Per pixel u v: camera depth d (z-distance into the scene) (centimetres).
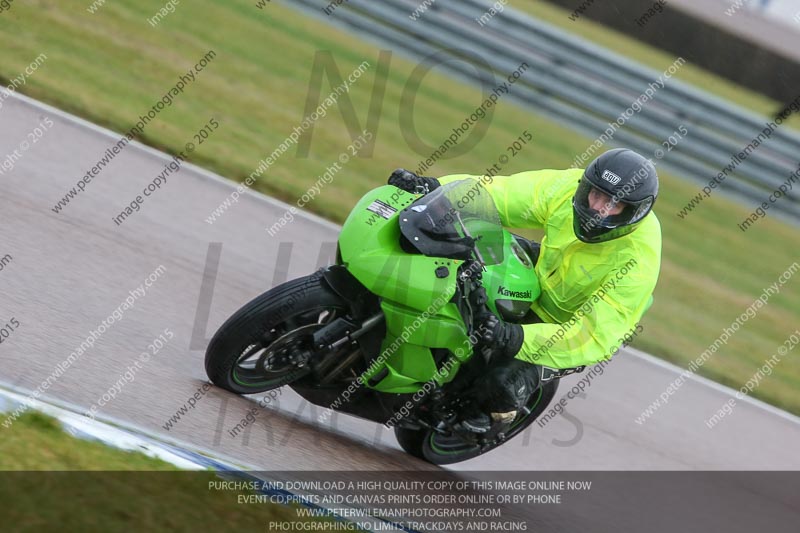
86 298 2133
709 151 5650
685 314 3997
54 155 3011
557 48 5712
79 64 4091
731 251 5153
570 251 1905
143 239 2653
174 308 2297
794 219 5656
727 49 7575
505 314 1889
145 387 1805
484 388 1933
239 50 5219
